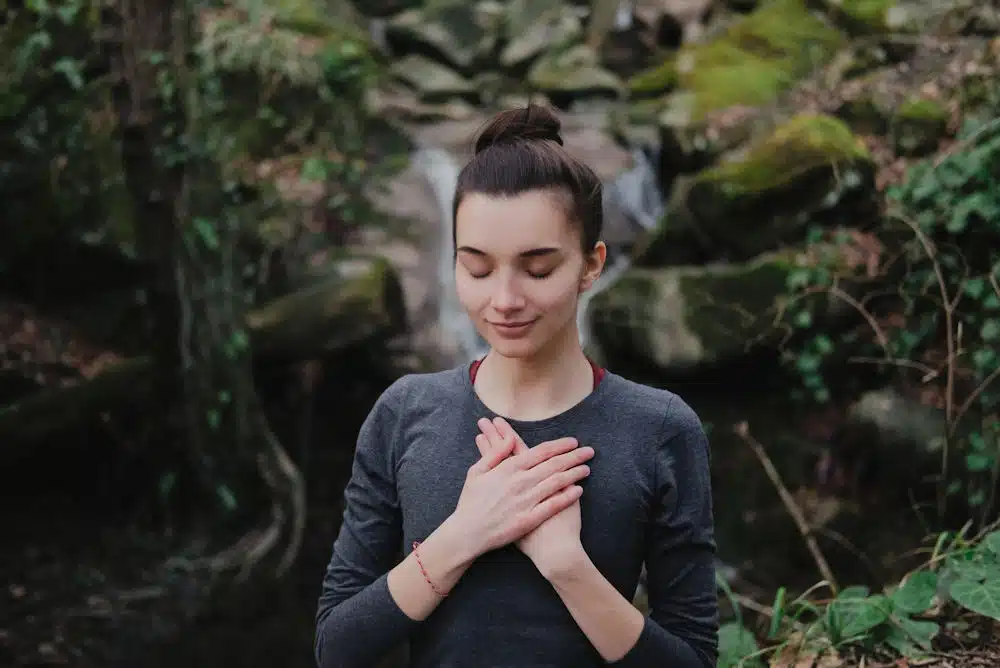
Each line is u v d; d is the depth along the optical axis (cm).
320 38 595
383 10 716
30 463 400
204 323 426
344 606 121
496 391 123
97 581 393
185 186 423
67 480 414
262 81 531
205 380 427
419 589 115
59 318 423
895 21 488
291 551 426
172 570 406
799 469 383
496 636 115
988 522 338
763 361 391
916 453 359
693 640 119
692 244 423
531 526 113
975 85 409
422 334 478
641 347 398
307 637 396
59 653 356
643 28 677
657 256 429
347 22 675
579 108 649
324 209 504
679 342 393
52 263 421
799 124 421
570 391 121
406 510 122
